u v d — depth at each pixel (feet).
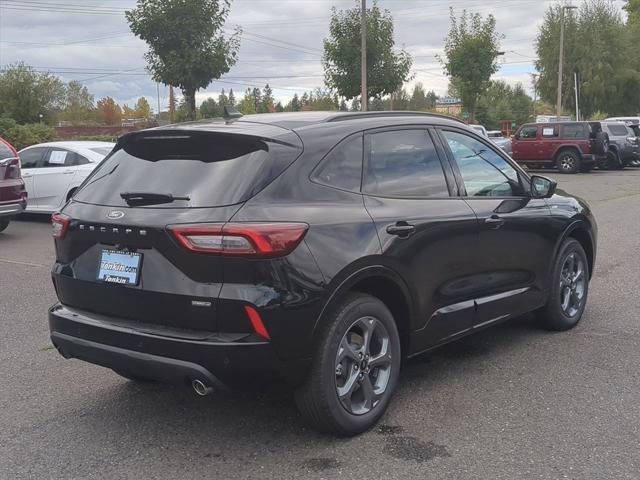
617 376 15.24
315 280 11.33
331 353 11.75
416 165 14.25
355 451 11.91
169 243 11.20
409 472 11.12
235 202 11.22
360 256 11.98
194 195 11.57
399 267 12.84
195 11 62.28
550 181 17.38
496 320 15.97
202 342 10.93
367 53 91.50
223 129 12.38
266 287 10.91
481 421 13.02
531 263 16.93
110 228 11.94
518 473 10.98
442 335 14.40
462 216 14.48
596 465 11.20
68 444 12.41
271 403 14.17
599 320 19.70
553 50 149.48
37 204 42.47
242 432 12.80
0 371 16.33
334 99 101.76
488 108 202.69
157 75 63.72
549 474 10.94
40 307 22.39
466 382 15.07
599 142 81.05
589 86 146.61
